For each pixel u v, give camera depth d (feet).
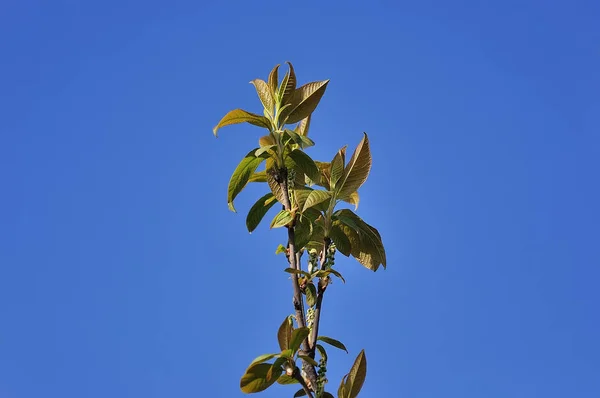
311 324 19.22
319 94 21.17
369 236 21.25
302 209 19.53
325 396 18.11
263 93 21.36
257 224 21.67
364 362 18.17
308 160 20.90
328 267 20.16
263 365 17.81
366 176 21.03
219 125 20.72
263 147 20.29
